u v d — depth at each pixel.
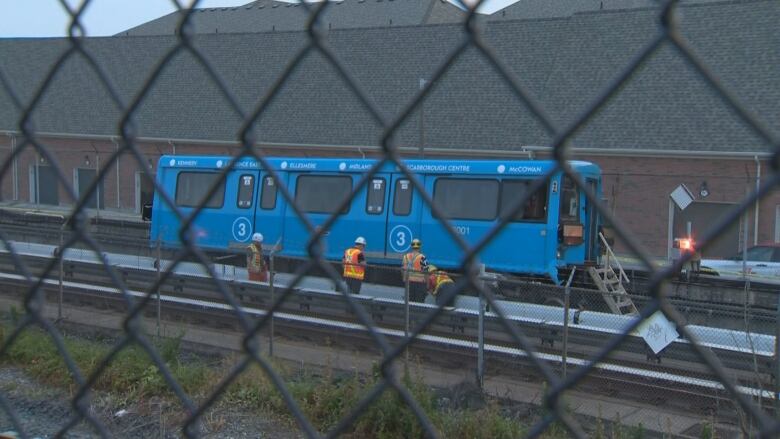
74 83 40.59
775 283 18.67
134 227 28.56
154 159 37.12
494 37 33.53
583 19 32.16
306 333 13.66
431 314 1.94
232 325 14.48
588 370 1.69
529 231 16.88
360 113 33.81
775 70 26.47
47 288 16.45
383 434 8.58
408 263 14.73
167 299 15.25
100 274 16.64
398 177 18.50
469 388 10.51
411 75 34.28
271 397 9.70
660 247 26.81
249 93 37.31
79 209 2.51
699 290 16.61
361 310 2.07
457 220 17.70
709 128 26.30
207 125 36.69
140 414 9.39
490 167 17.52
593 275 16.84
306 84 36.38
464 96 32.09
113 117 38.06
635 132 27.42
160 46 41.47
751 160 24.98
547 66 31.23
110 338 13.52
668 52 29.27
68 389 10.40
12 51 43.66
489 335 12.20
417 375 9.63
